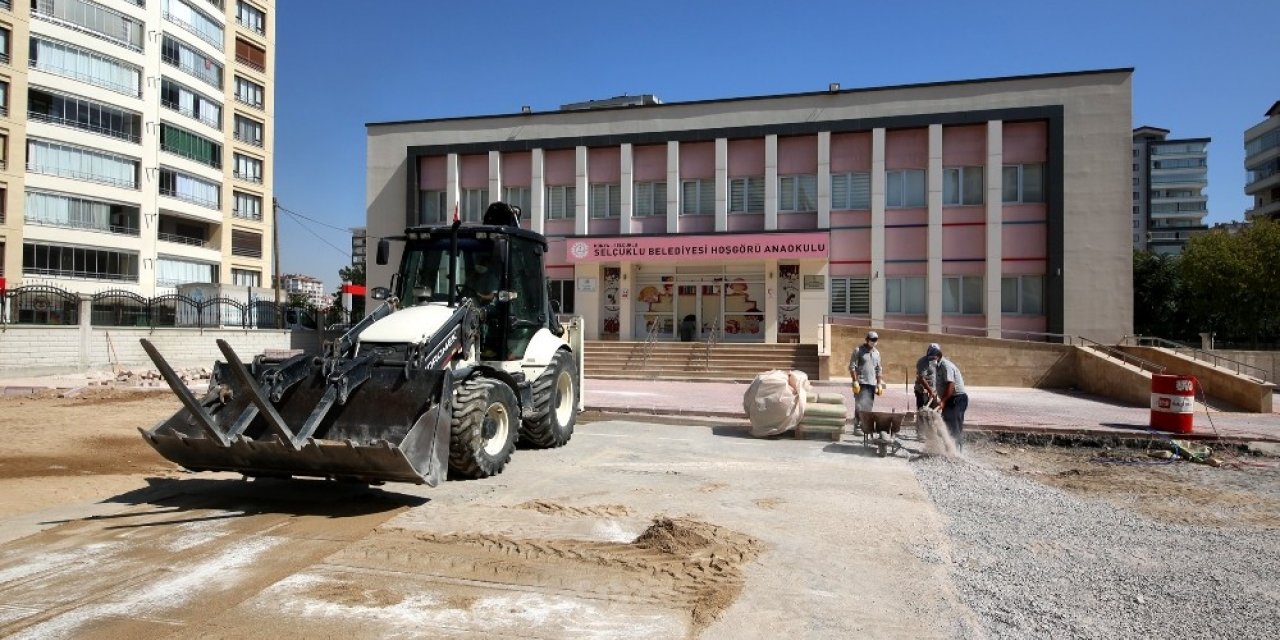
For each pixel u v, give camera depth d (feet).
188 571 16.61
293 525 20.44
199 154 165.48
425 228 32.42
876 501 24.64
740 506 23.71
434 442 22.48
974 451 38.01
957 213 83.46
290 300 201.05
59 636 13.08
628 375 76.48
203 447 22.79
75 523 20.48
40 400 51.80
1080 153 79.71
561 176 93.86
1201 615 14.80
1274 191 251.80
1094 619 14.55
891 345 75.61
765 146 87.61
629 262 88.69
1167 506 25.23
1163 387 41.52
